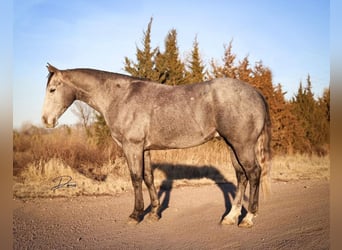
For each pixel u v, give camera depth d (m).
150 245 3.78
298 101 16.20
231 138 4.29
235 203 4.72
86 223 4.70
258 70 13.72
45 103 4.88
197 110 4.38
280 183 8.30
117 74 4.91
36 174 7.86
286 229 4.34
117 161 9.16
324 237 3.98
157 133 4.50
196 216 5.06
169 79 13.37
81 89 4.86
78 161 9.54
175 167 9.16
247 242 3.85
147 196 6.54
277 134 13.95
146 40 12.72
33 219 4.87
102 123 12.01
